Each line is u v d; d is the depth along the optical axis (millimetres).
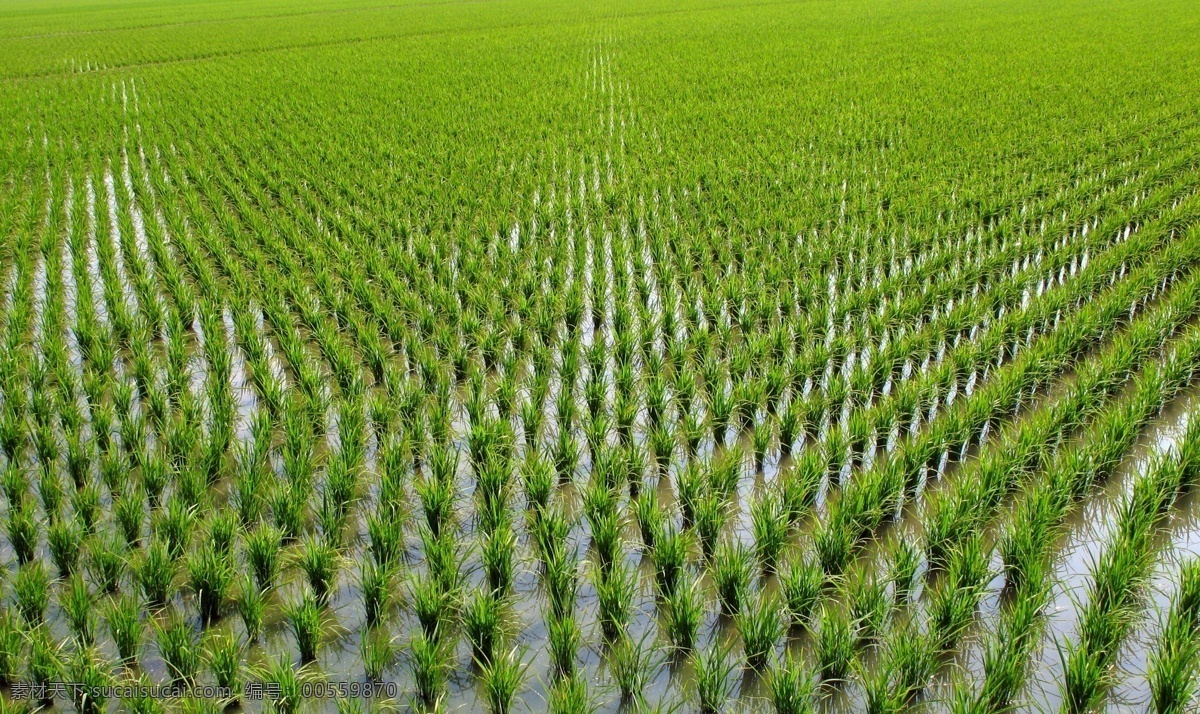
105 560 5258
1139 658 4770
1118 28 27484
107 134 17562
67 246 11547
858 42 26875
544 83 21828
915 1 40625
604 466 6145
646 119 17219
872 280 9539
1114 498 6016
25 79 26578
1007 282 8859
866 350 8203
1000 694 4375
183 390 7184
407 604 5332
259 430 6531
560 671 4750
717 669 4488
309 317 8578
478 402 7070
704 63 23969
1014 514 5801
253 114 18906
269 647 5020
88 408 7359
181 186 13352
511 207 12344
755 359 7684
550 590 5207
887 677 4285
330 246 10523
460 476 6527
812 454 6113
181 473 6008
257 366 7578
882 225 10695
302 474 6051
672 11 40594
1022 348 8086
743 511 6148
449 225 11461
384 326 8672
